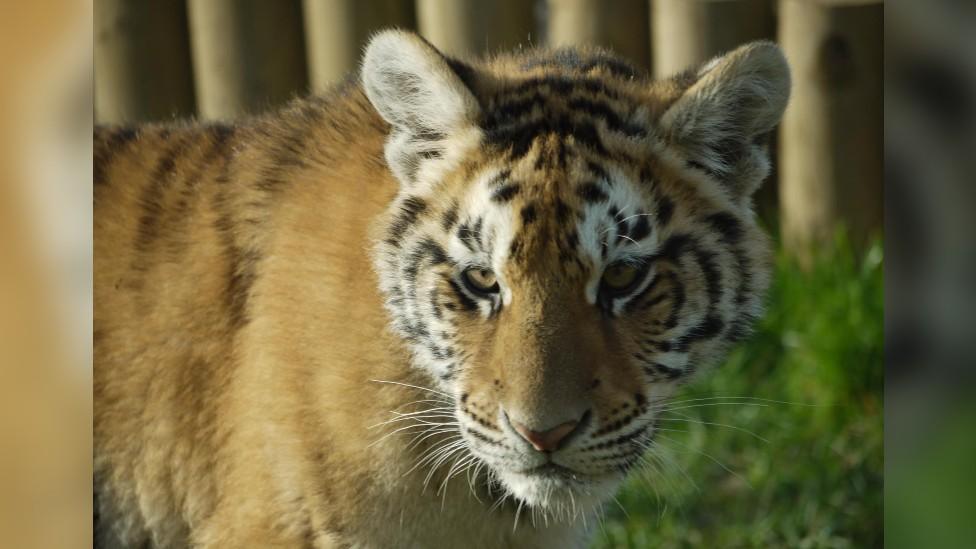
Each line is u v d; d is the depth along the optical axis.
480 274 4.86
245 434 5.50
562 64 5.76
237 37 10.56
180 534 6.01
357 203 5.34
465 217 4.86
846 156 9.56
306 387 5.27
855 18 9.34
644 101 5.25
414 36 5.06
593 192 4.74
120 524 6.16
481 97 5.15
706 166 5.21
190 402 5.77
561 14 10.02
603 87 5.30
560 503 5.07
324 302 5.26
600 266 4.72
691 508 8.38
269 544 5.49
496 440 4.79
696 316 5.11
